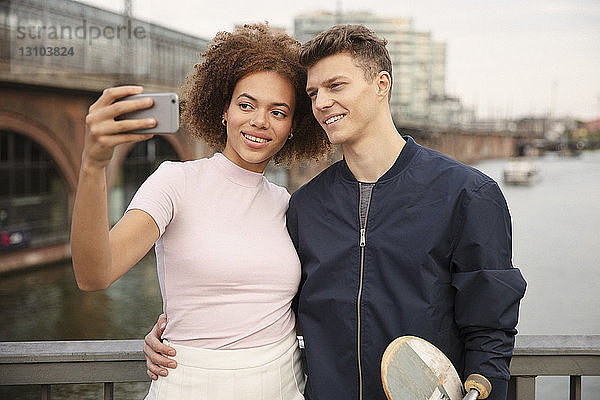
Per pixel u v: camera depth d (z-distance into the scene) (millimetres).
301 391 1710
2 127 17281
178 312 1598
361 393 1555
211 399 1568
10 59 16891
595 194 45469
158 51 21422
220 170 1673
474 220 1475
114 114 1162
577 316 16516
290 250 1681
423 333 1500
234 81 1691
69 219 19844
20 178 19312
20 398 10664
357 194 1602
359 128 1552
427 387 1398
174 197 1590
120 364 1850
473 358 1487
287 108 1686
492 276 1453
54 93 18719
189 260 1575
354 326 1557
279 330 1647
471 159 69812
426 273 1508
